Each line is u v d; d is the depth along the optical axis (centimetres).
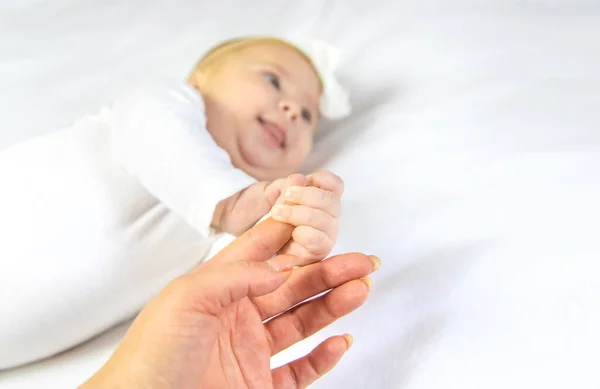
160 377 36
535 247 45
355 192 56
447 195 52
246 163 62
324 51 72
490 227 48
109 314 53
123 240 54
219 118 63
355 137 65
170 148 53
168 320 36
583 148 52
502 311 42
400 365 42
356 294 43
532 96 62
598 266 43
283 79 66
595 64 65
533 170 52
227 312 41
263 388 40
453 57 69
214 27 82
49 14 82
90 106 71
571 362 39
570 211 47
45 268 52
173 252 56
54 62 75
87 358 52
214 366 39
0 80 73
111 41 79
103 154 57
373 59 73
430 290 45
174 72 75
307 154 64
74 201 54
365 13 81
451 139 58
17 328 50
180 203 52
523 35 71
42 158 57
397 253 48
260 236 44
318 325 44
